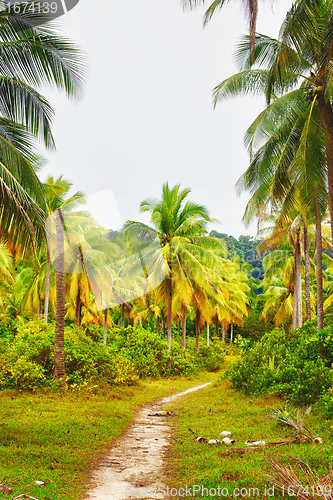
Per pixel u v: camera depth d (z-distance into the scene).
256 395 10.59
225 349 37.50
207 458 5.72
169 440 7.20
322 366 9.28
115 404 11.00
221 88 12.35
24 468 5.14
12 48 7.43
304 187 10.98
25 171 7.79
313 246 24.69
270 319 42.12
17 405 9.62
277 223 13.34
